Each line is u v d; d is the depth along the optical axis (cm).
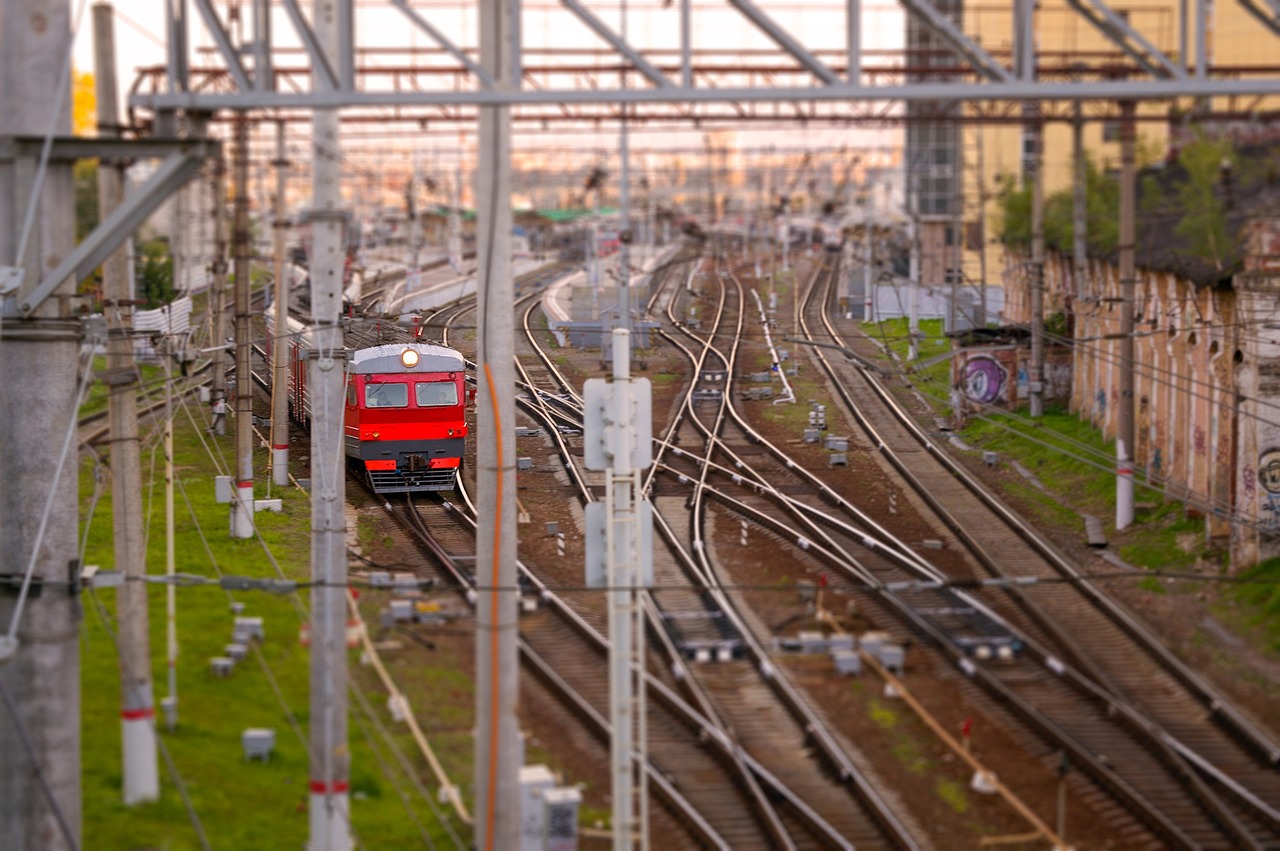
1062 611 10088
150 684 7506
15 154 6291
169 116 6231
